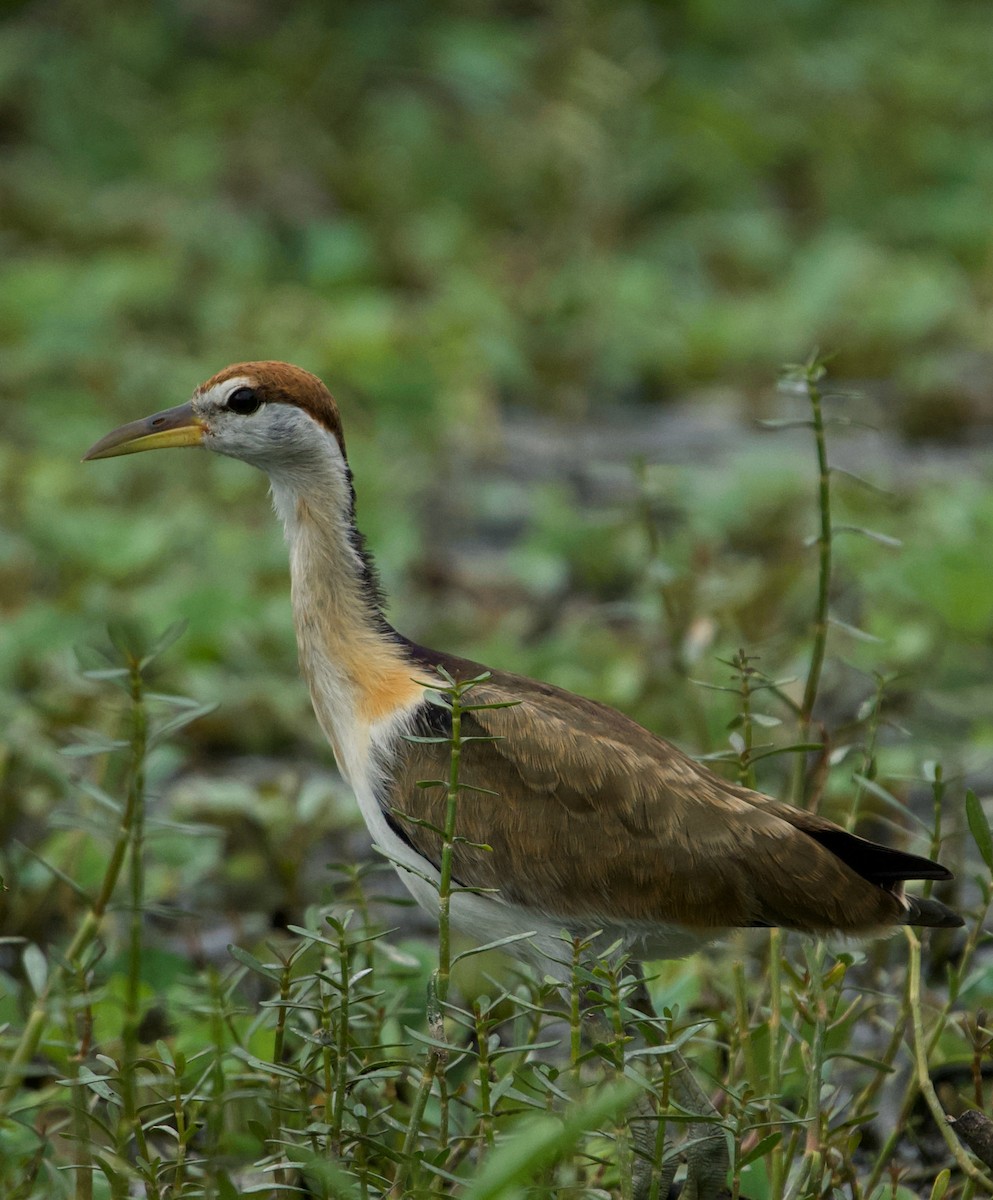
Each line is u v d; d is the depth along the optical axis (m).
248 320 19.59
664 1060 6.10
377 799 7.52
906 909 7.10
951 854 9.16
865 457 17.39
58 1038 7.52
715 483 15.39
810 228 24.38
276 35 27.02
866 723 9.42
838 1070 7.67
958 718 11.39
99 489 15.70
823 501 7.67
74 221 22.33
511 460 17.31
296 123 24.95
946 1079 7.75
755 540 14.60
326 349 18.77
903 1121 6.81
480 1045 5.95
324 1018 6.16
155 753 10.41
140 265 20.70
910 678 11.62
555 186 23.61
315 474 7.93
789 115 25.86
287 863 9.26
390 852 7.54
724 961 8.47
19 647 12.32
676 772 7.27
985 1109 7.38
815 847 7.09
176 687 11.89
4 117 25.16
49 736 10.88
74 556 14.05
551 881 7.21
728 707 10.59
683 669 9.80
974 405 18.30
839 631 12.17
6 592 13.55
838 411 18.89
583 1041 7.82
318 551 7.89
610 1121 6.45
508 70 25.88
